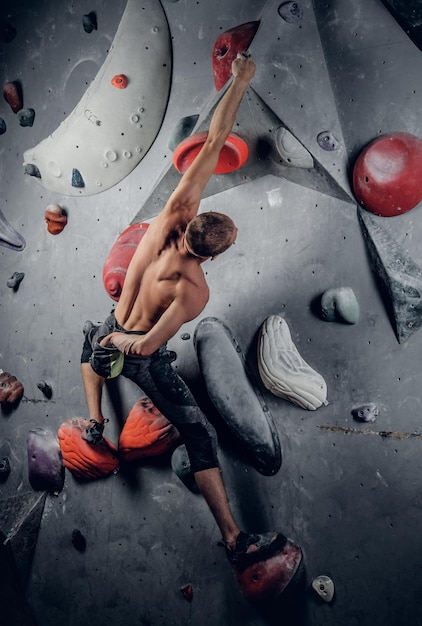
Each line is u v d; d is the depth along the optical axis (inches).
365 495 110.3
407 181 104.8
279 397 117.0
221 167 117.9
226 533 118.7
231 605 122.3
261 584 116.5
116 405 132.3
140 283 111.6
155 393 117.2
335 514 112.8
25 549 143.4
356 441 110.9
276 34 115.0
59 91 140.2
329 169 111.8
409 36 106.6
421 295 105.3
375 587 109.7
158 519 128.9
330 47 112.0
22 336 145.6
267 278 118.8
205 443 118.4
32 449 142.3
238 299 121.2
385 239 108.1
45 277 142.3
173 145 124.1
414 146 105.3
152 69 127.0
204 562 124.6
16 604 144.9
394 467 107.9
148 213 129.3
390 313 108.0
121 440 129.4
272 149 115.6
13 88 144.2
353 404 111.2
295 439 116.0
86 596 138.0
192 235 102.9
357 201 110.7
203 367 120.3
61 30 140.0
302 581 116.0
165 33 126.7
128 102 128.1
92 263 135.9
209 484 118.8
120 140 130.0
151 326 113.4
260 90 115.3
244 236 121.0
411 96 106.8
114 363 114.3
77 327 137.7
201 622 125.3
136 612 132.3
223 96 110.7
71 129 133.5
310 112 112.7
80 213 137.6
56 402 140.6
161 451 126.0
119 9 132.6
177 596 127.6
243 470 120.5
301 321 115.6
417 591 106.2
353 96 110.5
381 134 108.4
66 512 140.0
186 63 125.3
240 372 118.6
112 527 134.1
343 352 112.1
